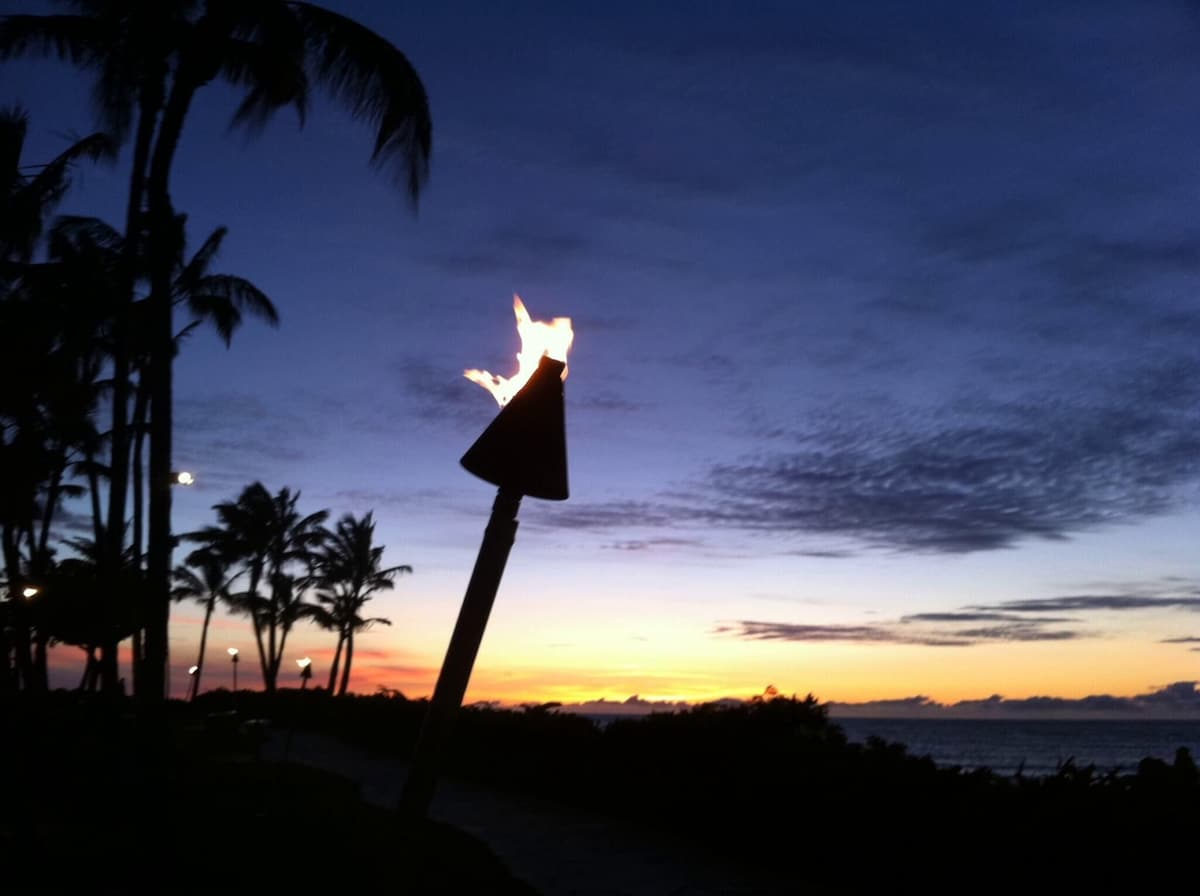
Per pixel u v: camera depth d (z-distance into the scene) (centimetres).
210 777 1539
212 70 1427
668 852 1127
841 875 952
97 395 2273
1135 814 709
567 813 1415
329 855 950
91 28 1539
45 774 1334
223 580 5066
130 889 815
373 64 1348
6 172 1767
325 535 4934
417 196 1382
